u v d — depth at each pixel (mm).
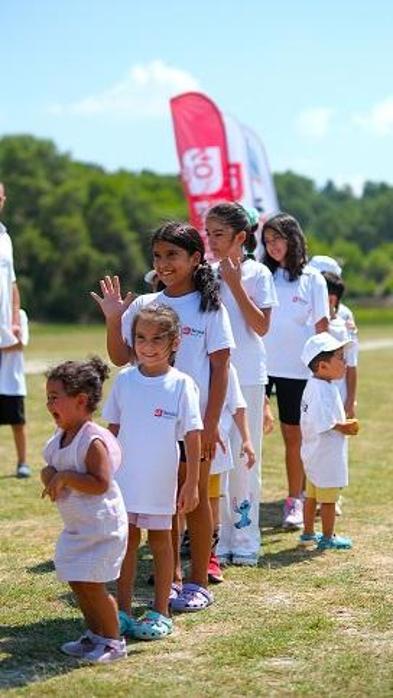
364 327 92250
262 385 10422
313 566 10281
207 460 8789
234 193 24969
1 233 12805
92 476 7430
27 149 117750
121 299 9133
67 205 112375
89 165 149750
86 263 108625
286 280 11969
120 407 8375
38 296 108438
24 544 11273
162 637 8094
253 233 10477
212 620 8547
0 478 15195
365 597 9148
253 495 10516
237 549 10477
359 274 186500
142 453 8203
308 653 7684
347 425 10859
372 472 15734
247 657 7621
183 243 8750
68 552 7609
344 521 12312
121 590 8359
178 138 24531
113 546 7617
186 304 8859
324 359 10820
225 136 24312
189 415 8203
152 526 8219
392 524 12148
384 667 7371
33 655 7684
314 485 10977
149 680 7160
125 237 113250
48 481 7527
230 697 6852
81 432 7516
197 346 8820
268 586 9570
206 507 8867
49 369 7691
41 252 107750
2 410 15133
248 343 10297
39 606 8930
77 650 7711
